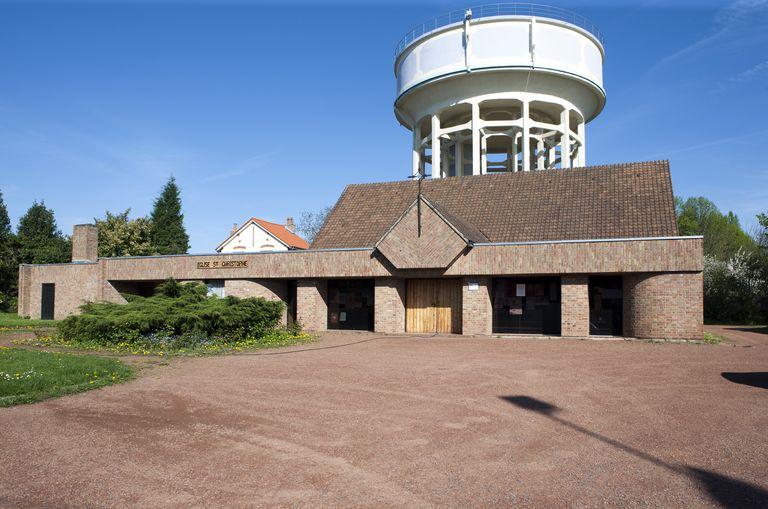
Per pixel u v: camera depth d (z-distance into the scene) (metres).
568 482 5.80
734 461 6.48
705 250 53.47
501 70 33.09
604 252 21.77
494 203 28.44
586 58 34.88
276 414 8.71
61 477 5.95
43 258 48.12
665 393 10.40
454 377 12.21
